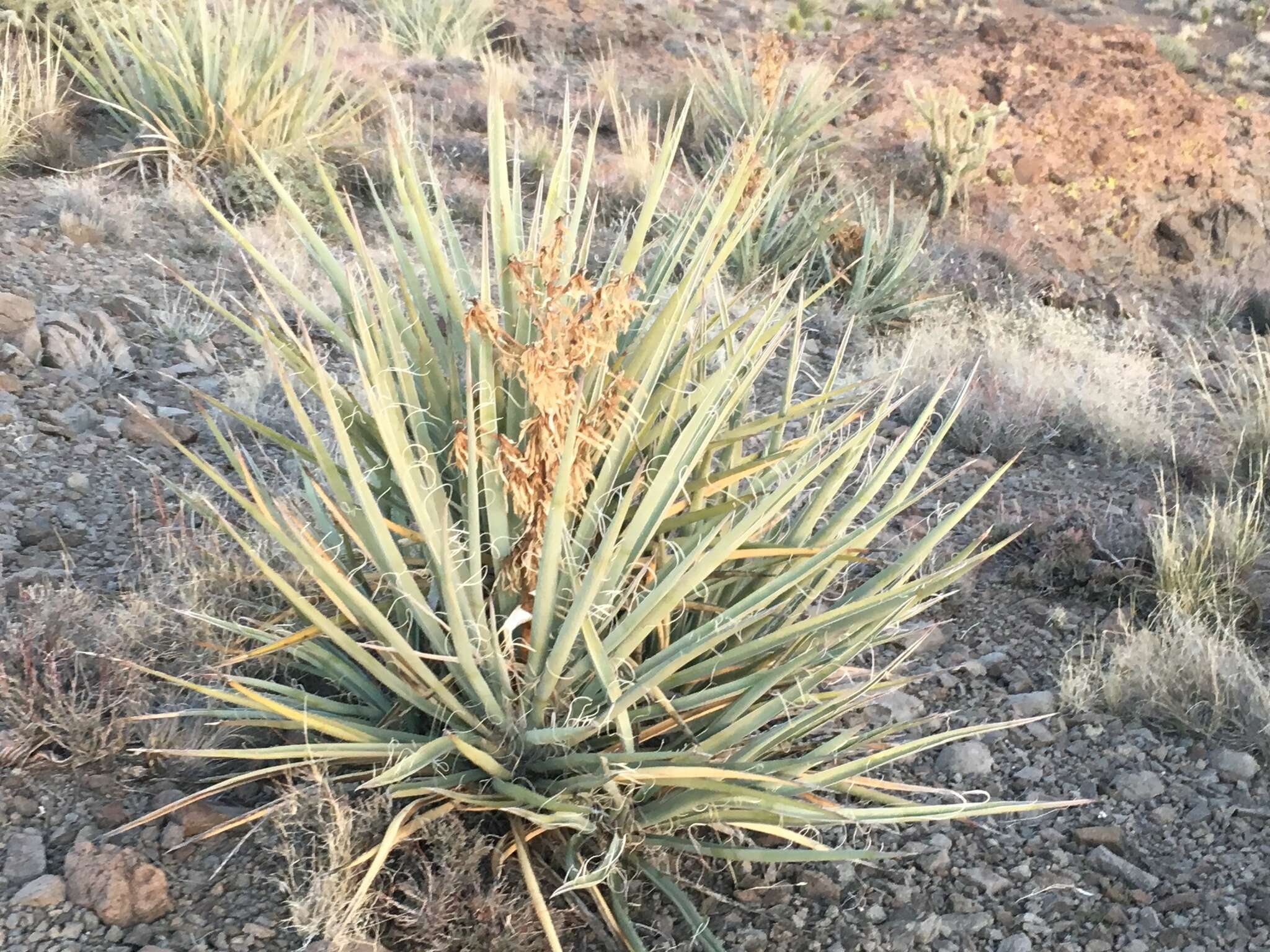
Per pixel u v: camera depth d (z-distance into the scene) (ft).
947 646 14.58
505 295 10.52
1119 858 11.16
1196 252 37.22
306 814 9.84
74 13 32.30
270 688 10.14
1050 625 15.06
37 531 13.62
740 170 9.82
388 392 9.62
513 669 9.68
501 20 49.19
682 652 9.12
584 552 9.84
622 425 9.66
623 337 11.31
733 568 10.82
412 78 40.63
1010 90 42.06
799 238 27.66
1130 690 13.33
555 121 38.45
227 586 12.39
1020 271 32.50
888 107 41.19
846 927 10.16
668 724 10.09
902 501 11.06
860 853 9.28
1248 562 15.51
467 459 9.45
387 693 11.04
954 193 36.04
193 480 15.51
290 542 9.29
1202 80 64.49
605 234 28.35
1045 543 16.72
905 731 12.86
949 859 11.07
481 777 10.00
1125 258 36.42
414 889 9.33
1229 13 84.79
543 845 10.11
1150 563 16.21
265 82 28.02
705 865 10.48
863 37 49.55
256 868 9.72
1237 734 12.95
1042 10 80.64
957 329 25.99
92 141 28.45
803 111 36.47
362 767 10.38
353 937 8.94
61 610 11.55
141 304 20.22
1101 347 25.57
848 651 10.34
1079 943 10.22
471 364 8.84
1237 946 10.20
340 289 10.85
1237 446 19.76
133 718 9.89
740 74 39.34
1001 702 13.53
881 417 10.76
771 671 9.84
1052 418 21.16
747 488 13.14
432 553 9.33
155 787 10.37
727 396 11.58
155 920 9.15
